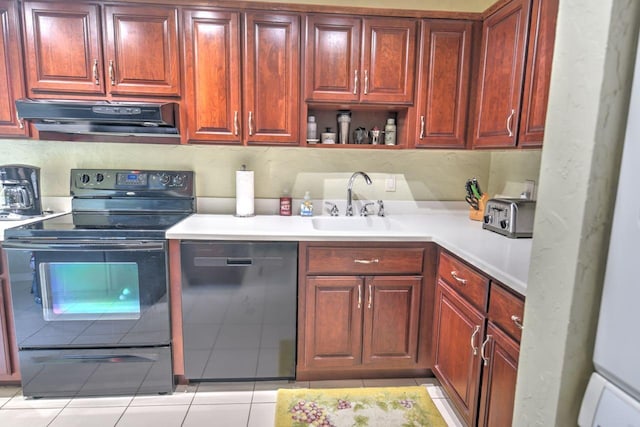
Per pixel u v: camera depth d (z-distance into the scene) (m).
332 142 2.25
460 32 2.07
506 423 1.32
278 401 1.92
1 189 2.22
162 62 2.00
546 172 0.62
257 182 2.43
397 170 2.51
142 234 1.83
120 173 2.28
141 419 1.77
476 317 1.53
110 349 1.89
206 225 2.01
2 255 1.80
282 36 2.01
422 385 2.07
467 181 2.43
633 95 0.49
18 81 1.96
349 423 1.78
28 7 1.90
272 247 1.90
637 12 0.49
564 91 0.58
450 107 2.12
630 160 0.49
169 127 2.04
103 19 1.94
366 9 2.00
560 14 0.59
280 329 1.97
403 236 1.92
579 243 0.55
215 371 1.98
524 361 0.68
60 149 2.30
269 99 2.06
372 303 1.97
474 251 1.59
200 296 1.91
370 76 2.07
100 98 2.01
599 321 0.54
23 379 1.87
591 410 0.55
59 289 1.83
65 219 2.09
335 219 2.37
